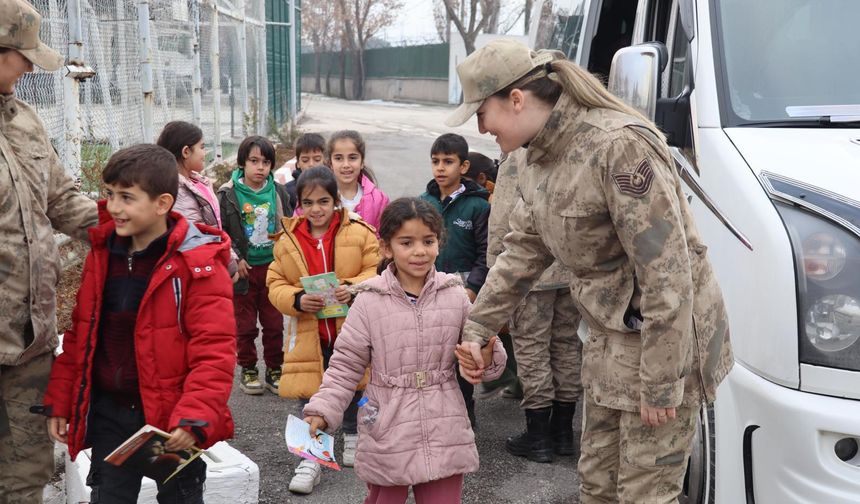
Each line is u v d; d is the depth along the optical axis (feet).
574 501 13.42
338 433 16.20
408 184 48.75
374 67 198.08
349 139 17.30
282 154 59.41
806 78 12.30
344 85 206.59
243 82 54.13
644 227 8.54
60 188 10.73
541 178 9.41
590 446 10.07
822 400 9.26
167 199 9.39
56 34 23.50
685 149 12.28
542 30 23.16
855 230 9.48
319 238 14.73
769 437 9.58
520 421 16.76
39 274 10.03
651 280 8.58
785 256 9.69
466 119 9.11
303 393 14.34
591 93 8.93
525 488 13.85
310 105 150.41
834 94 12.12
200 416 9.16
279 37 77.10
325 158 19.76
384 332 10.46
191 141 16.02
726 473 10.32
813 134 11.37
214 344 9.42
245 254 18.01
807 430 9.21
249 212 18.07
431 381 10.48
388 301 10.55
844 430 9.04
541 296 14.46
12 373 10.24
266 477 14.23
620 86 11.35
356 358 10.53
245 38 54.29
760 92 12.16
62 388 9.81
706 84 12.28
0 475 10.43
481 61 9.05
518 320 14.64
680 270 8.56
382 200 17.92
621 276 9.21
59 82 22.85
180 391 9.55
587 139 8.85
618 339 9.41
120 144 29.27
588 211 8.92
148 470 9.20
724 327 9.37
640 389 9.18
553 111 9.02
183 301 9.46
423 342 10.47
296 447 9.48
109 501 9.76
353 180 17.47
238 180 18.28
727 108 11.99
